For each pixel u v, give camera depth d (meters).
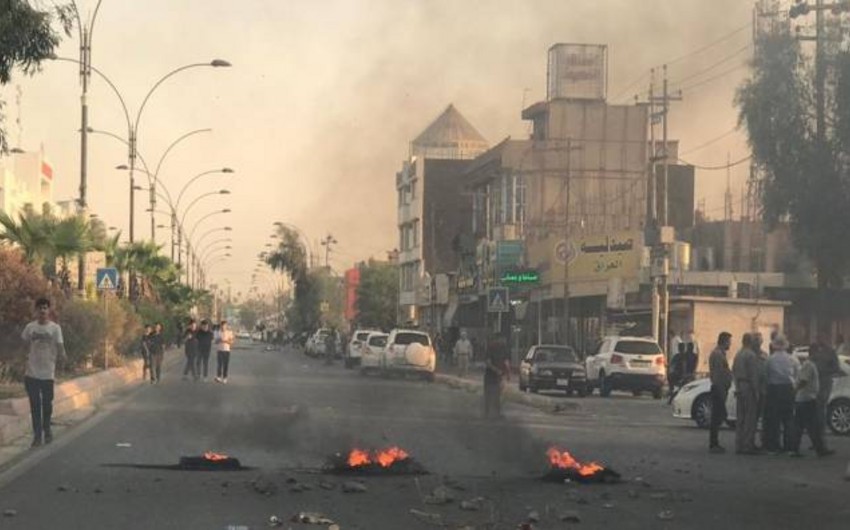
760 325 38.62
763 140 32.22
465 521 10.02
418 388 33.97
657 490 12.30
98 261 39.59
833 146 31.50
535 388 33.53
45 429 16.16
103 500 10.98
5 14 13.05
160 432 18.00
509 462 14.45
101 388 28.08
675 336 34.31
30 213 32.50
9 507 10.54
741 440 16.75
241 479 12.49
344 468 13.22
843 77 31.00
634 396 33.81
